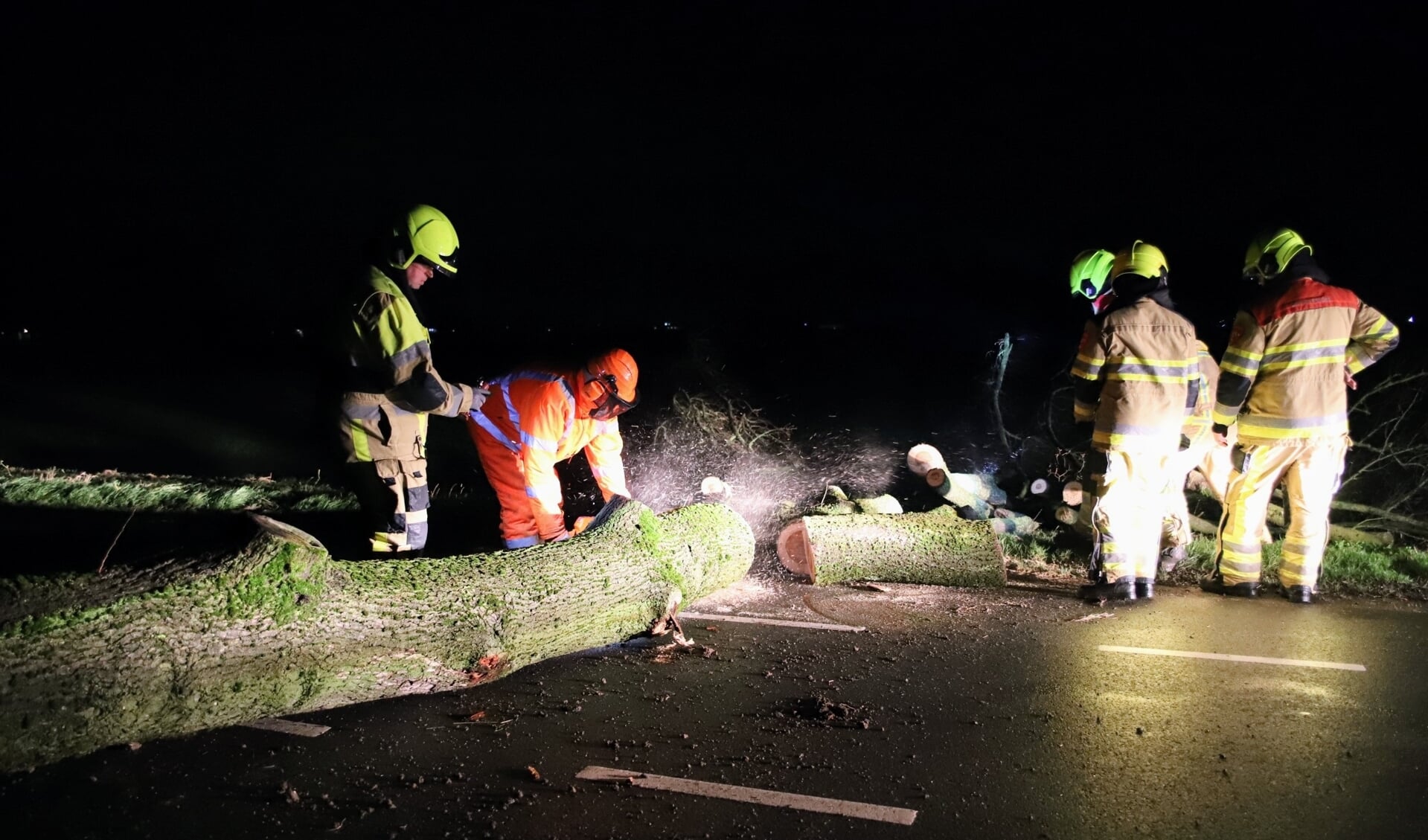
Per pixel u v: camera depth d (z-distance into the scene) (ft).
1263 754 13.43
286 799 11.88
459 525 27.81
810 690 15.97
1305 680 16.51
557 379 20.33
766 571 24.00
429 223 17.92
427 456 41.91
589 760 13.16
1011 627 19.67
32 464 40.11
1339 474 21.66
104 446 44.52
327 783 12.33
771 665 17.19
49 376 61.46
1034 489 28.63
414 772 12.71
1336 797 12.17
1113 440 21.62
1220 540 22.68
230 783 12.29
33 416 50.14
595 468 21.86
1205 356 23.58
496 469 21.56
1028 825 11.43
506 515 21.85
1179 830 11.32
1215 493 24.50
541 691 15.72
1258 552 22.26
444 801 11.93
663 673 16.67
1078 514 25.17
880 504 25.84
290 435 47.93
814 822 11.47
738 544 21.02
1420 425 31.71
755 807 11.84
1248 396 22.15
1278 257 21.86
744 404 35.60
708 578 19.99
